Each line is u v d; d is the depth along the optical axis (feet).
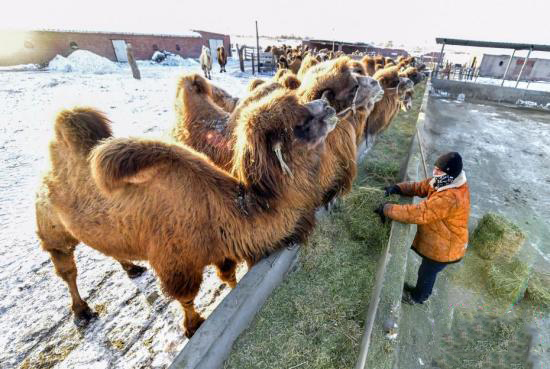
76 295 10.05
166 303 10.84
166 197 7.04
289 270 10.00
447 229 9.55
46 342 9.41
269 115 7.02
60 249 9.39
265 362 7.43
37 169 20.57
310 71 12.28
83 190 7.75
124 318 10.25
